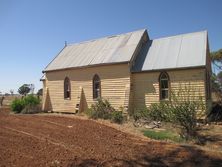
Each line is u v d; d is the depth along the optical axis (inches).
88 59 1154.0
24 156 441.1
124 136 610.9
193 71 856.3
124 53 1040.8
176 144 530.6
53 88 1269.7
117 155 449.1
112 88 1032.8
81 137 595.8
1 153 457.4
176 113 585.6
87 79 1125.1
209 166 401.7
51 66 1295.5
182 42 986.7
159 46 1037.8
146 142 547.8
